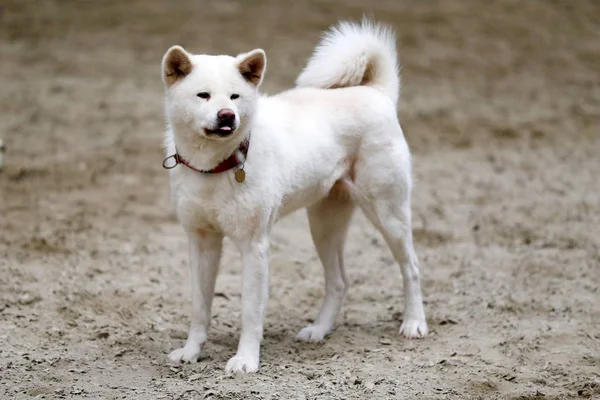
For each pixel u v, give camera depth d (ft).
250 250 24.23
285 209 25.57
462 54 77.15
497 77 71.51
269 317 29.53
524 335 27.25
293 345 26.84
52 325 27.40
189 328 27.63
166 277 32.58
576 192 45.19
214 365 24.76
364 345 26.81
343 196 27.96
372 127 26.86
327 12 88.89
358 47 27.89
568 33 84.74
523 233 38.60
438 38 81.41
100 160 48.57
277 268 34.19
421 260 35.19
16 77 66.69
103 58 73.00
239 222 23.82
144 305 29.68
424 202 43.37
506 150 53.31
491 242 37.47
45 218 38.65
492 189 45.68
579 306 29.91
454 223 40.14
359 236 38.60
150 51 75.41
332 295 28.30
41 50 74.74
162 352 25.89
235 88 22.93
